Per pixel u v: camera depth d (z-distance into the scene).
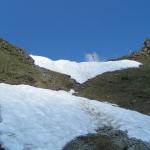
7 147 27.45
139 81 58.00
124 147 30.70
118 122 36.16
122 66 69.62
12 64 48.56
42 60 68.12
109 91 55.16
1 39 55.25
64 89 53.84
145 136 34.47
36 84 46.34
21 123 30.94
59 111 35.12
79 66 70.44
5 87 37.19
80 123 33.88
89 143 30.08
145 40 81.12
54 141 29.83
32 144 28.66
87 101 39.34
